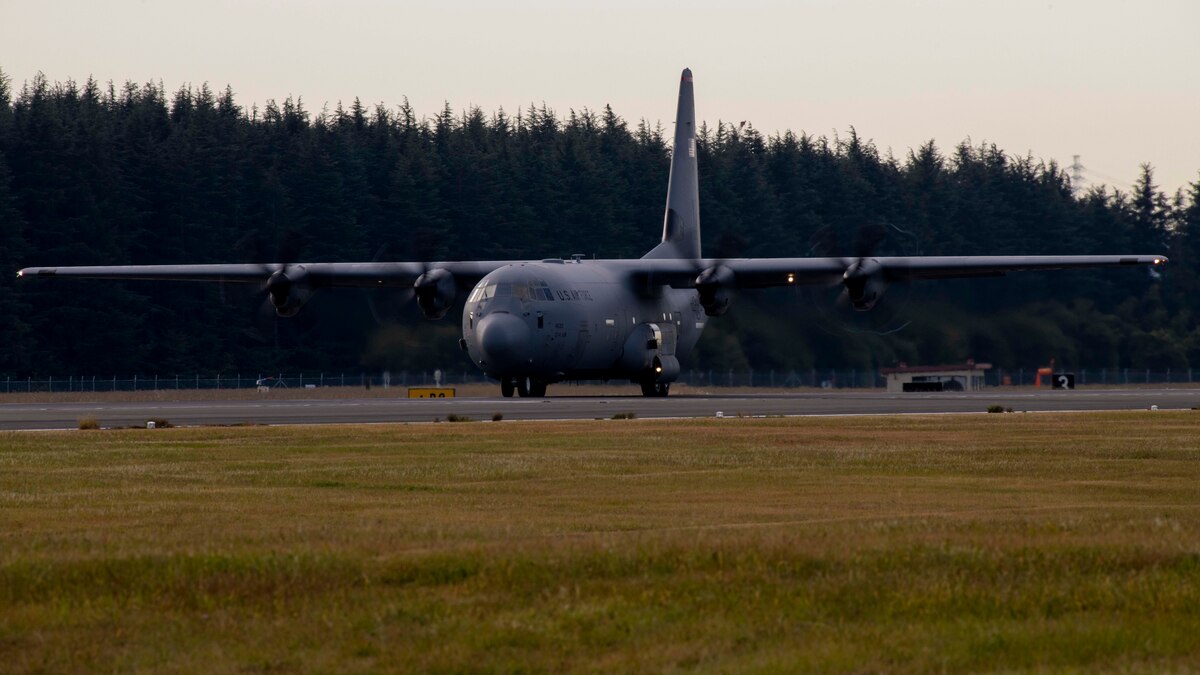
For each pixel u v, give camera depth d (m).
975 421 110.69
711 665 32.53
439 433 98.19
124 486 65.38
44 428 108.75
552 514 55.16
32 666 32.59
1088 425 105.81
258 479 68.25
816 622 35.91
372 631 35.06
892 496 61.34
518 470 72.31
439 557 41.59
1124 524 49.56
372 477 69.00
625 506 57.75
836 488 64.56
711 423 108.50
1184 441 89.69
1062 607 37.16
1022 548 43.28
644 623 35.62
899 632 35.06
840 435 96.00
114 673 32.19
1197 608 36.94
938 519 51.38
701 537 45.50
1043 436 94.75
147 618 36.16
